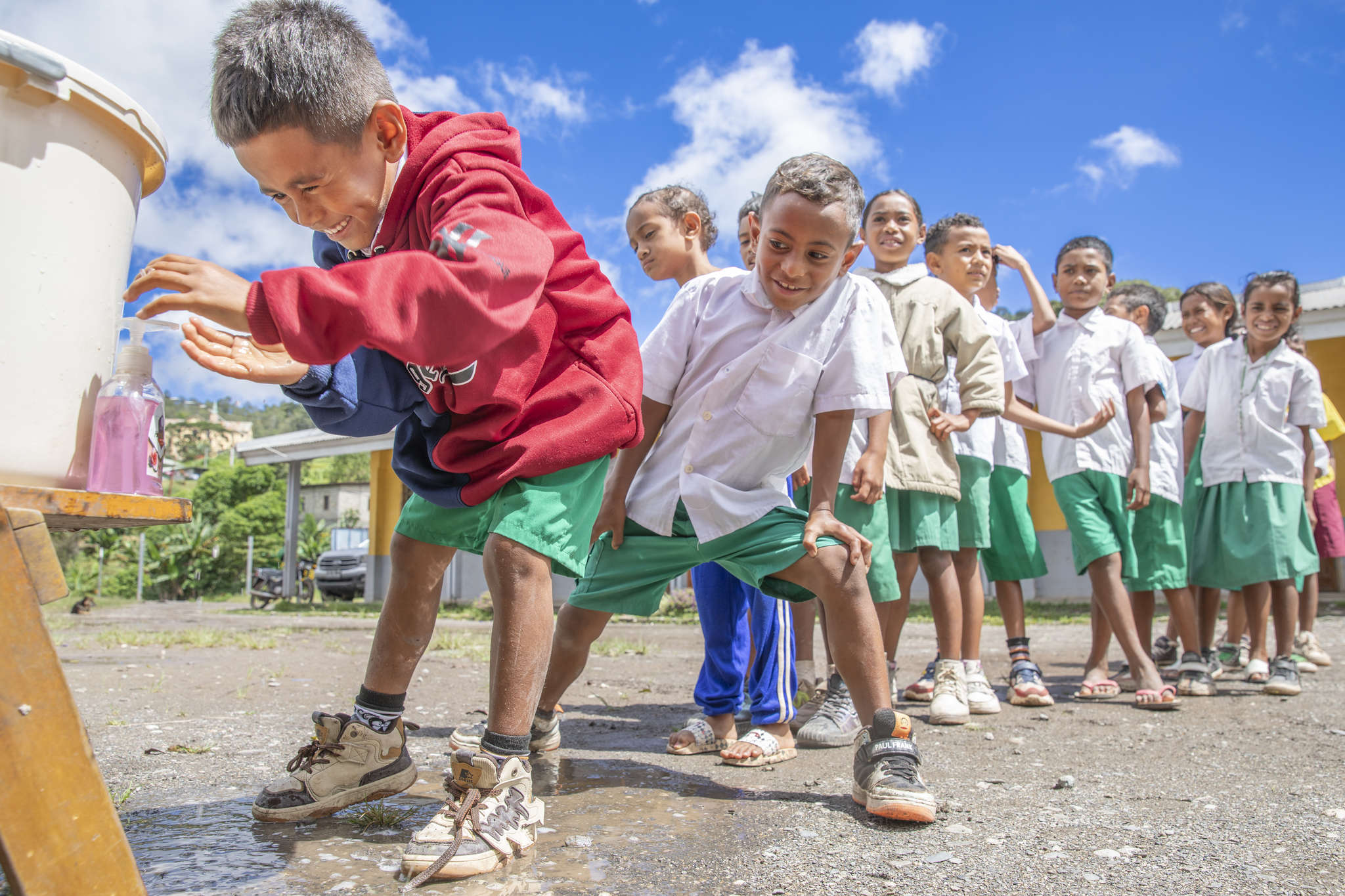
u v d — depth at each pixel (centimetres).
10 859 93
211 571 2892
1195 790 214
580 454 167
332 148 143
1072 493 377
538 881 146
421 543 184
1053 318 408
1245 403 418
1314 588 495
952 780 227
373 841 167
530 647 163
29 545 97
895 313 328
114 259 117
